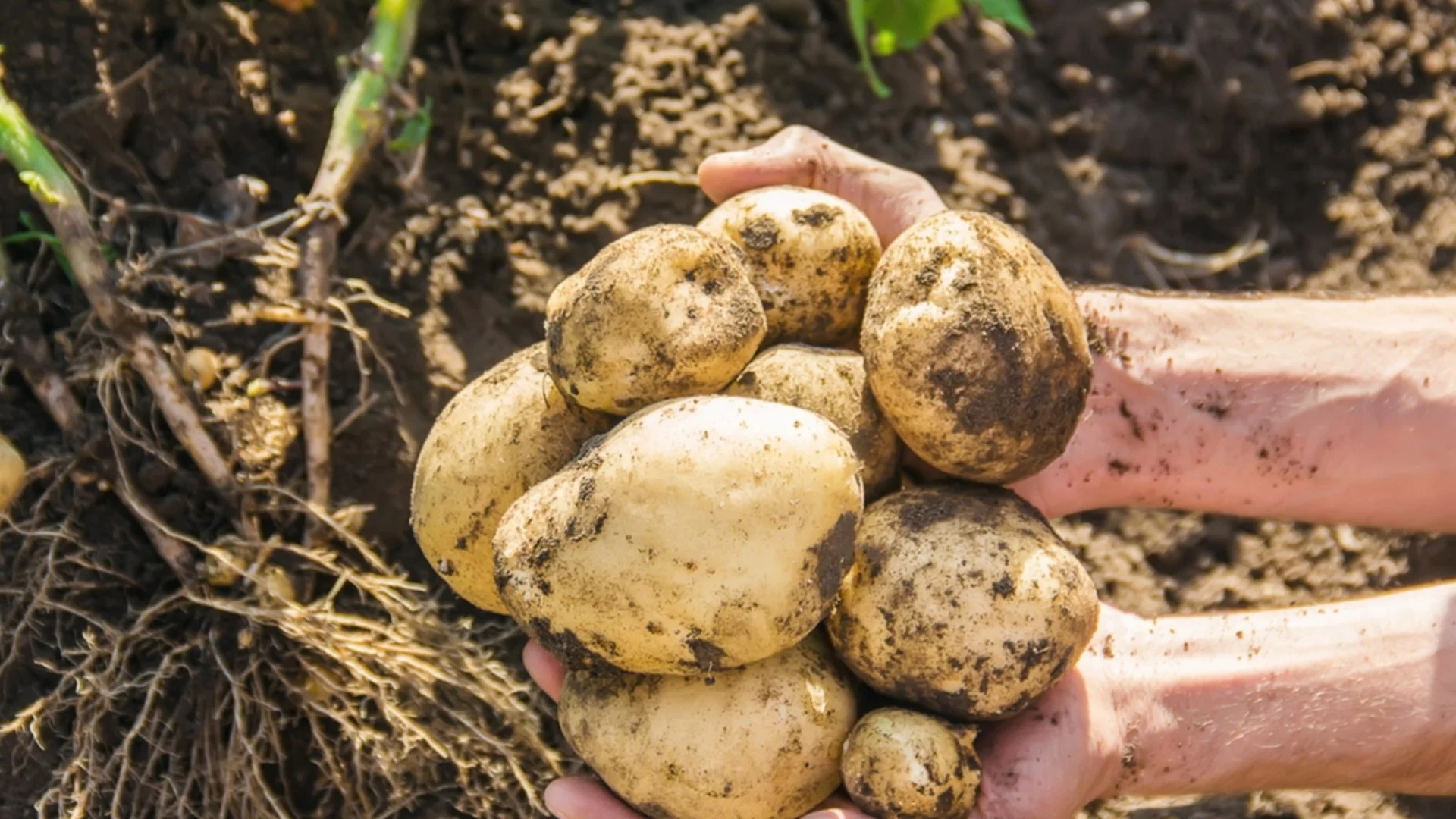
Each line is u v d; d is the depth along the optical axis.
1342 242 0.92
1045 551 0.57
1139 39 0.91
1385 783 0.65
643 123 0.84
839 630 0.58
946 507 0.58
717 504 0.53
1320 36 0.93
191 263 0.75
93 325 0.71
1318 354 0.70
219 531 0.72
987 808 0.60
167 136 0.78
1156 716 0.63
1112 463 0.70
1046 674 0.56
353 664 0.69
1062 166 0.89
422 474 0.61
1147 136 0.91
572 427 0.60
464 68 0.85
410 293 0.80
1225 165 0.92
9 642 0.70
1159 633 0.65
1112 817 0.75
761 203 0.62
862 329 0.59
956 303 0.57
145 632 0.69
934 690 0.56
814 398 0.59
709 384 0.58
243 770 0.68
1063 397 0.58
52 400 0.70
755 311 0.58
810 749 0.57
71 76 0.76
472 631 0.73
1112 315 0.70
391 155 0.81
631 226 0.82
